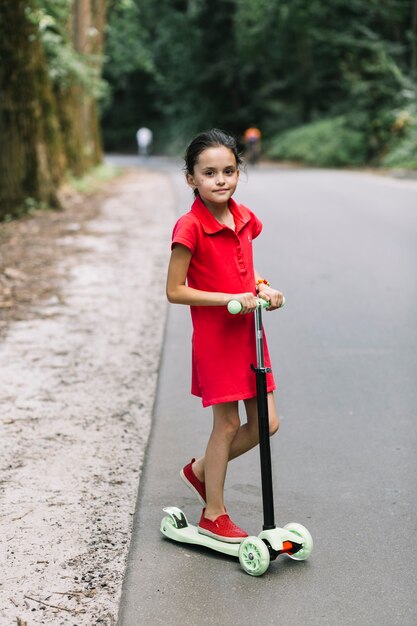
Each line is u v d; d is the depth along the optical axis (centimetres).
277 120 4512
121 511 385
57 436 476
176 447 462
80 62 2083
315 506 389
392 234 1223
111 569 333
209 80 4650
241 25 4016
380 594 314
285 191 1956
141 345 672
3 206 1529
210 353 337
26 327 728
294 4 3441
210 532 348
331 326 723
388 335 693
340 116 3822
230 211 345
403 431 484
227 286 337
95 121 2839
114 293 867
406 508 386
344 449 458
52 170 1695
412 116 2983
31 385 568
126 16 3622
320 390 558
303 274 942
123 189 2170
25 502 392
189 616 301
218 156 328
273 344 671
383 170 2842
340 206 1602
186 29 4631
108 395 550
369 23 3334
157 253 1114
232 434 349
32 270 991
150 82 5659
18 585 321
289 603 309
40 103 1642
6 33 1504
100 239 1245
